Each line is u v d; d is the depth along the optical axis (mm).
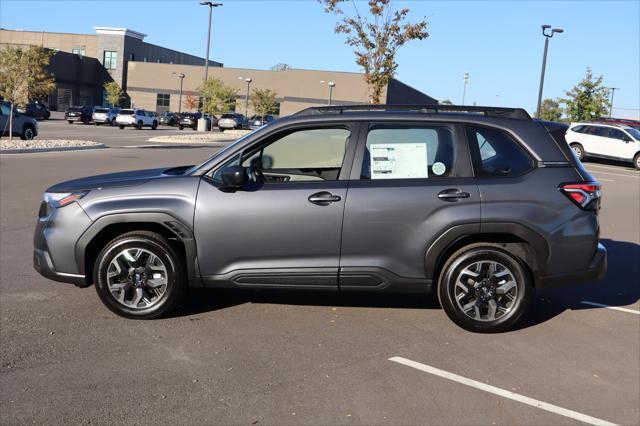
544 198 5184
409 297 6305
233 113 59375
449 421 3797
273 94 71875
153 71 84000
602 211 13398
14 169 16609
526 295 5242
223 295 6223
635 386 4391
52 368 4414
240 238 5258
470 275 5223
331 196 5184
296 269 5262
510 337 5277
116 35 83938
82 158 20734
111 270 5355
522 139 5316
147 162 20109
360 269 5230
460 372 4523
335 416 3812
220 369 4461
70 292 6219
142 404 3908
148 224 5438
